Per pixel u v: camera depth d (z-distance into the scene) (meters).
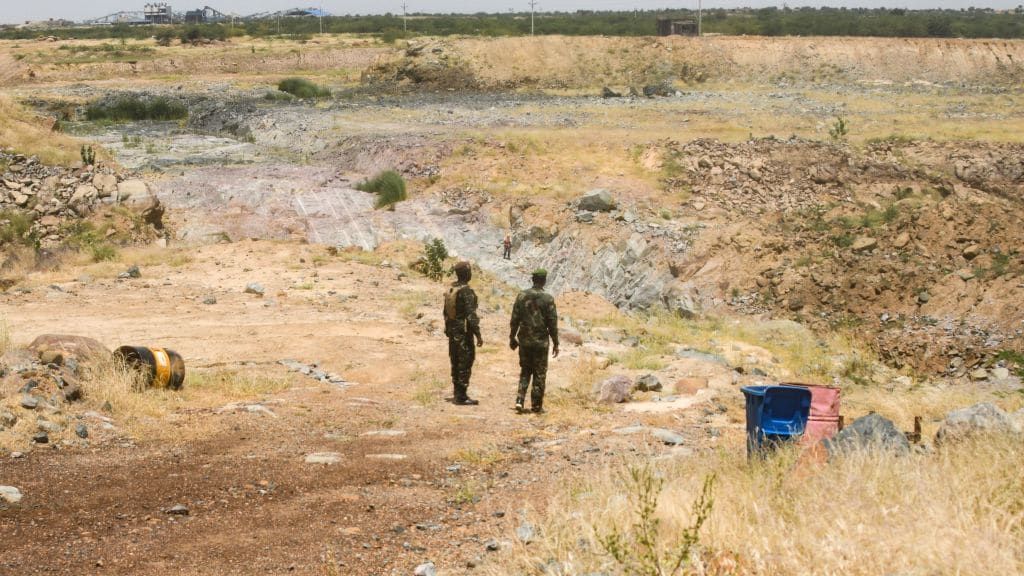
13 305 18.00
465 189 39.22
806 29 127.81
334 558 5.50
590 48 94.25
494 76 90.38
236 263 23.62
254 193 39.00
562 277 30.73
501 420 10.35
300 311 18.27
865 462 5.93
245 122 65.00
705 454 7.73
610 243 30.69
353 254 25.69
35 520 5.96
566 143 45.41
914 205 32.31
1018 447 6.06
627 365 14.44
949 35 127.25
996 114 57.22
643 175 40.47
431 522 6.33
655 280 28.52
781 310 26.97
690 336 19.36
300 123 60.78
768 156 41.50
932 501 5.05
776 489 5.77
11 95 85.88
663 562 4.64
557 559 5.12
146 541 5.68
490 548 5.66
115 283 20.98
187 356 13.82
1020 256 25.98
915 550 4.46
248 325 16.69
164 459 7.78
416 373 13.20
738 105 65.62
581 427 10.15
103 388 9.72
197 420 9.38
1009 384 21.05
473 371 13.58
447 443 9.00
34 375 9.30
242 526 6.10
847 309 26.30
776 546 4.82
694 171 40.31
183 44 144.75
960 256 26.94
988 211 28.44
